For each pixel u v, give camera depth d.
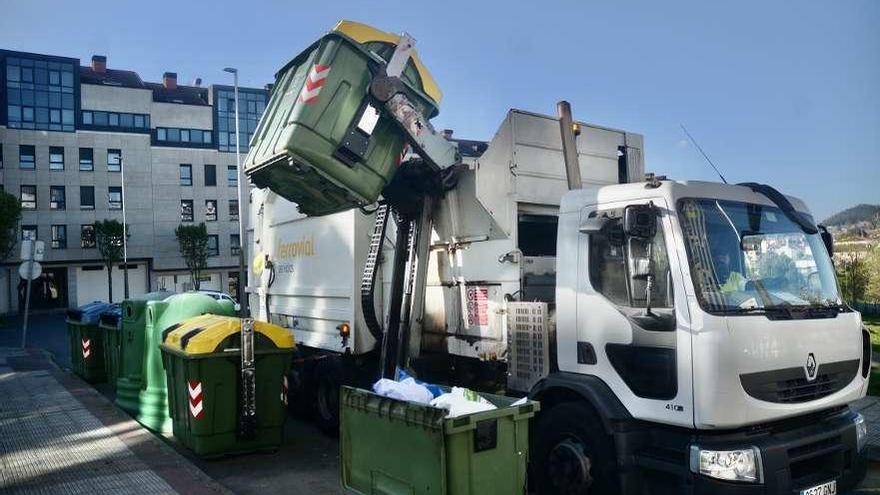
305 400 9.05
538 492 5.41
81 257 49.31
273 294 10.27
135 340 9.65
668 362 4.59
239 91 55.47
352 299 7.82
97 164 50.25
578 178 6.66
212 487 5.92
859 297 18.66
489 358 6.22
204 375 7.03
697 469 4.35
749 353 4.45
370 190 6.54
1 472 6.35
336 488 6.48
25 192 48.03
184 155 53.25
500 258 6.18
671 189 4.80
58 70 49.19
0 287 46.72
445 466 4.14
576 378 5.18
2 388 11.22
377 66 6.47
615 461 4.84
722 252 4.76
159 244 52.16
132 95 51.72
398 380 5.48
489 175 6.18
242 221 14.66
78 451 7.10
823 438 4.64
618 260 5.01
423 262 6.96
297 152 6.15
